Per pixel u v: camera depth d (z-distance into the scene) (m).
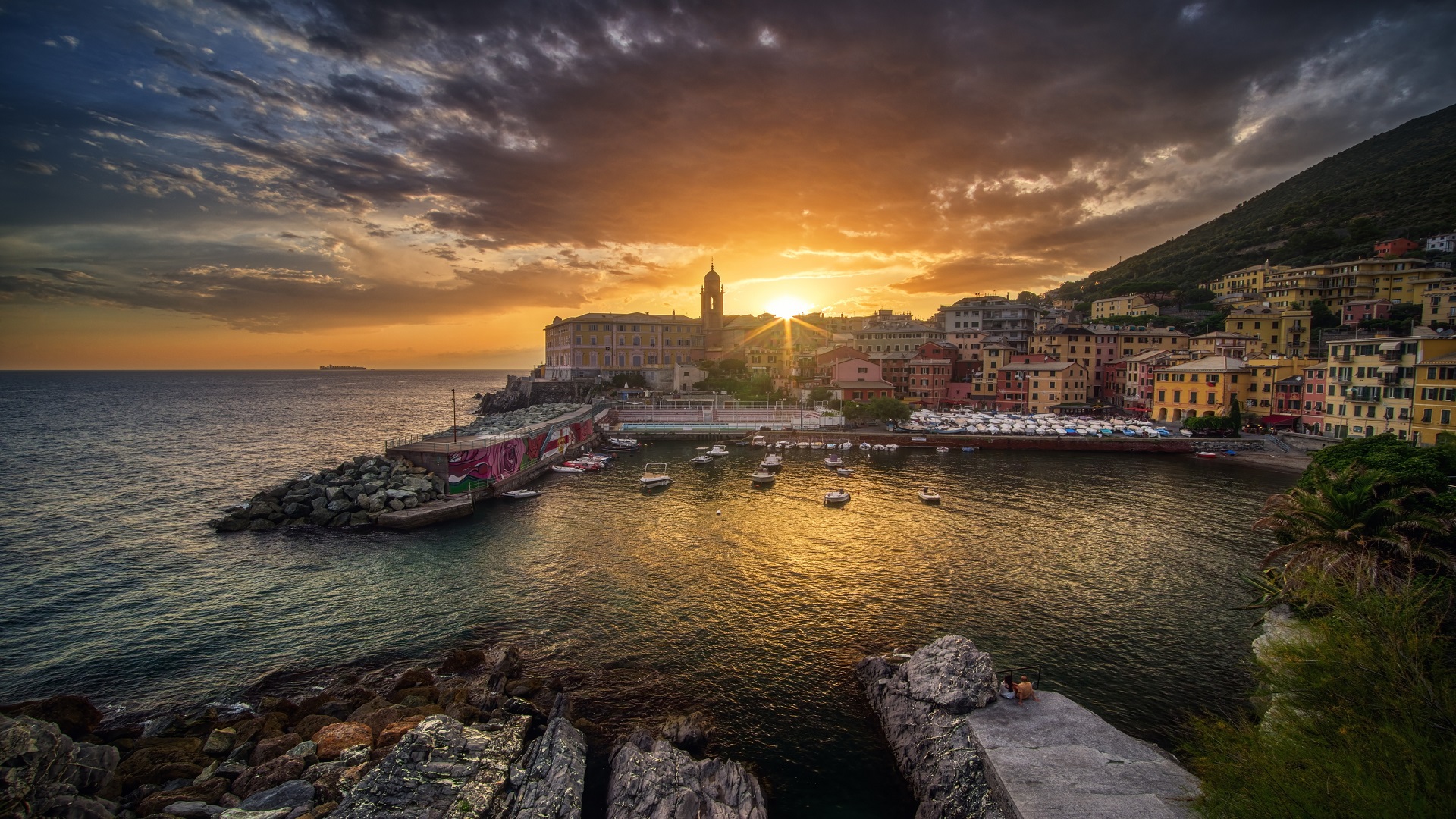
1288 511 34.59
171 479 90.69
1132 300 196.00
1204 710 30.94
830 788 26.12
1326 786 15.83
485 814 22.03
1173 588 46.28
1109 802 21.12
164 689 33.62
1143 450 109.00
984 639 38.31
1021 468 95.75
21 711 27.97
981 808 22.62
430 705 29.67
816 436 122.06
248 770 24.50
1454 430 82.06
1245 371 118.19
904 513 68.31
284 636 39.47
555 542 58.22
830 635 39.12
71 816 21.03
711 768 25.48
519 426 120.25
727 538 59.34
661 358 191.00
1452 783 15.02
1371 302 141.12
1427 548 28.50
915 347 183.00
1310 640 25.16
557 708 29.89
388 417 198.25
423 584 47.88
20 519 67.81
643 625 40.56
